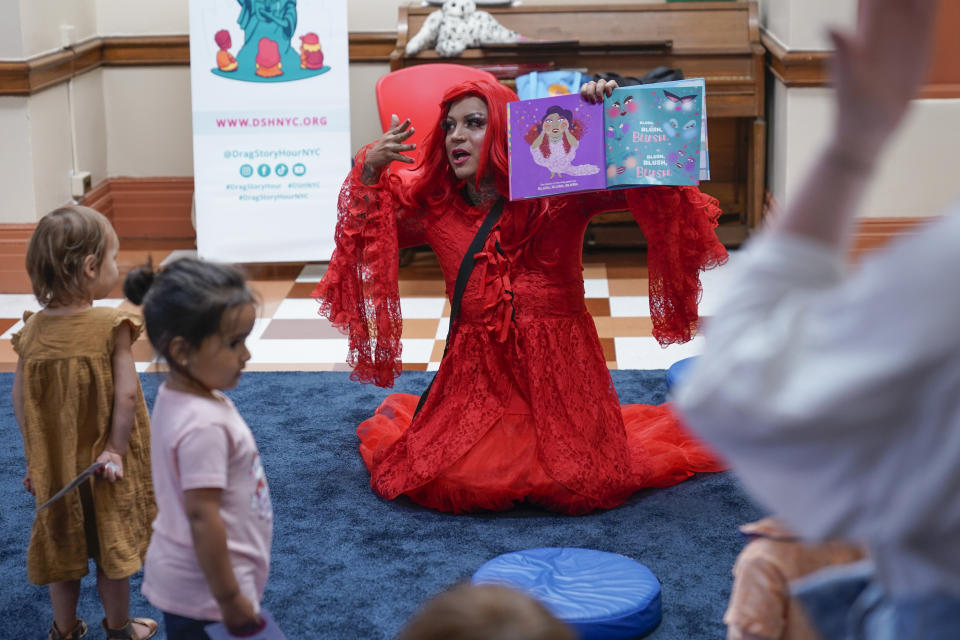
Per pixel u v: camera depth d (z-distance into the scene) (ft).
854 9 17.20
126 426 7.57
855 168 2.81
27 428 7.67
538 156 9.60
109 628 7.85
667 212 10.14
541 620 3.05
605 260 19.38
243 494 5.87
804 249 2.80
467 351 10.39
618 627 7.66
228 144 18.47
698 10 18.80
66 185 19.08
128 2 20.44
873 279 2.59
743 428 2.69
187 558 5.84
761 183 18.93
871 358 2.55
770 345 2.66
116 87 20.81
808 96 17.48
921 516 2.71
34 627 8.27
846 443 2.67
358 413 12.72
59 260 7.48
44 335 7.59
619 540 9.53
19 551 9.48
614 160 9.55
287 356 14.80
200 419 5.70
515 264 10.30
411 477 10.14
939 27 17.07
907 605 3.10
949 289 2.47
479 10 18.88
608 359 14.47
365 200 10.34
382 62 20.26
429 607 3.13
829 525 2.81
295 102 18.42
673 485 10.71
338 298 10.68
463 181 10.48
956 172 17.39
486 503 10.01
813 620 3.93
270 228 18.63
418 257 19.88
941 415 2.56
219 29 18.25
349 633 8.05
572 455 10.07
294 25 18.28
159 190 21.18
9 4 17.06
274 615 8.30
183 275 5.73
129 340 7.70
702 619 8.18
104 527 7.62
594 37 18.72
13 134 17.49
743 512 10.07
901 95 2.78
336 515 10.11
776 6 18.62
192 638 5.93
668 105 9.46
